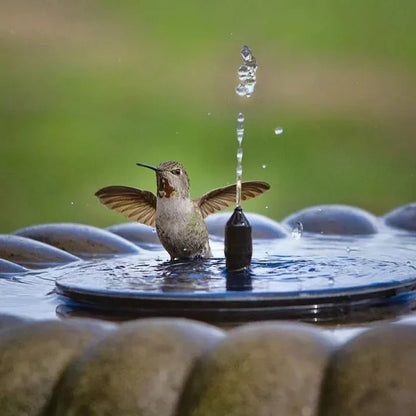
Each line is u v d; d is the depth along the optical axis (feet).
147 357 12.39
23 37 66.08
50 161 61.93
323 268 18.38
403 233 27.50
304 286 16.08
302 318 15.33
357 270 18.11
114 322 15.38
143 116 64.18
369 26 68.39
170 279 17.28
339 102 65.31
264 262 19.36
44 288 18.65
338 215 28.02
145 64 65.72
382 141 63.26
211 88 65.05
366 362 11.76
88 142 63.00
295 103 65.57
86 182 61.21
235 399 11.81
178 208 19.51
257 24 67.21
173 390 12.20
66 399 12.42
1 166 61.31
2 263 20.86
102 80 65.36
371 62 67.15
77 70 65.82
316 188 61.82
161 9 66.80
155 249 24.64
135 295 15.76
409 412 11.38
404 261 19.54
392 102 65.72
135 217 21.02
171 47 65.98
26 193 59.88
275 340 12.25
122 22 66.64
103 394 12.24
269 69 66.18
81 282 17.13
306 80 66.18
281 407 11.71
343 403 11.58
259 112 64.34
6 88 64.85
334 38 67.26
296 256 20.65
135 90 65.10
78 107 64.59
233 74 65.46
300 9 67.97
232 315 15.38
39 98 64.80
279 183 60.75
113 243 23.81
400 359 11.72
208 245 20.02
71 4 66.69
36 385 12.73
